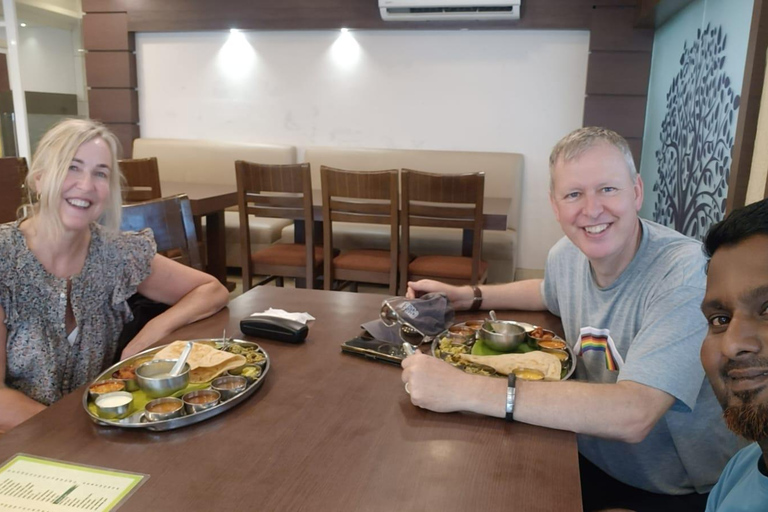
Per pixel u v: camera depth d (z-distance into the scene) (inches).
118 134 200.1
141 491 30.1
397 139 188.4
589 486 50.1
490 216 114.2
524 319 59.3
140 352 49.2
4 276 50.5
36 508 28.7
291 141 194.9
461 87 180.9
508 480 31.6
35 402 46.7
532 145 180.2
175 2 186.9
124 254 57.7
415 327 52.1
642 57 163.8
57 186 50.0
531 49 174.1
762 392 19.9
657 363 39.4
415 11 171.0
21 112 213.0
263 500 29.5
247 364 44.7
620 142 45.6
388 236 161.9
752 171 78.9
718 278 21.5
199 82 195.9
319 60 187.6
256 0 182.1
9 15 204.1
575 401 37.4
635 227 46.9
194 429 36.3
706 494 47.0
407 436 35.9
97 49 194.5
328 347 49.9
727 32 106.2
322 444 34.8
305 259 126.7
